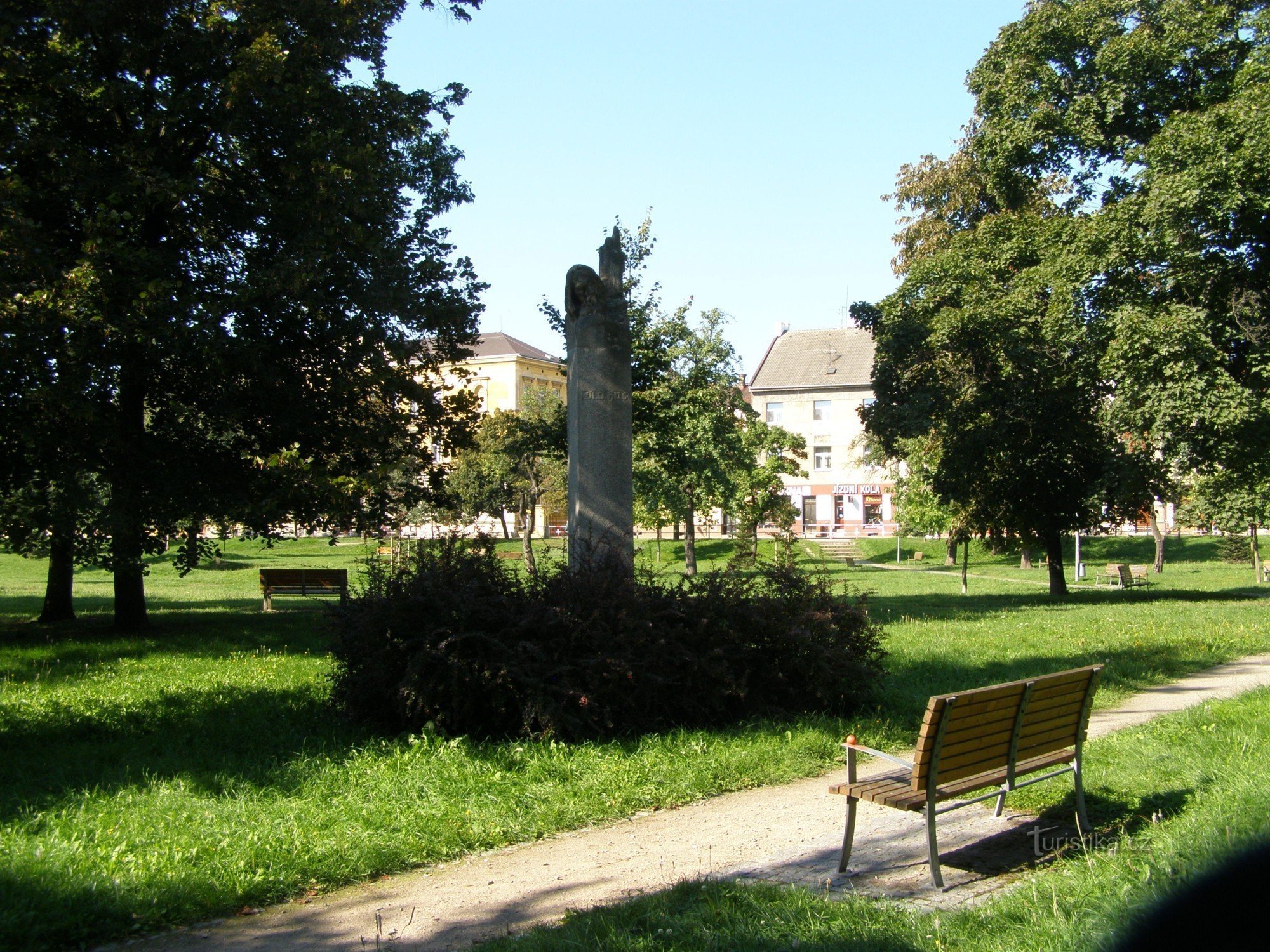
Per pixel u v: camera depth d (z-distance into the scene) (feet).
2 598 92.99
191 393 57.11
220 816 20.57
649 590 29.76
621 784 22.89
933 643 47.42
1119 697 33.27
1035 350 81.87
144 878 16.94
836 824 20.42
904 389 90.17
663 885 16.79
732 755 25.23
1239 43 77.36
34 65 49.26
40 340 45.16
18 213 45.06
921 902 15.21
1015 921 13.44
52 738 28.43
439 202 61.41
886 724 29.17
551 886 17.24
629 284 75.31
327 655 45.60
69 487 49.96
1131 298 72.33
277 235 54.24
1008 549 105.60
